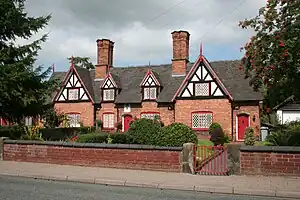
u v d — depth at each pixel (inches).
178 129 574.6
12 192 350.6
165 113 1263.5
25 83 806.5
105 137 740.7
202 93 1187.9
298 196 347.6
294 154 427.8
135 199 327.0
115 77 1402.6
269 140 856.3
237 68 1250.0
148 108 1288.1
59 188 381.1
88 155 534.9
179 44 1326.3
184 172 472.4
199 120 1183.6
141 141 622.2
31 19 841.5
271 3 581.6
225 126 1147.9
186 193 367.6
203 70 1190.9
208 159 475.8
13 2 807.7
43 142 570.9
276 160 436.5
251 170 447.8
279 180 414.6
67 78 1419.8
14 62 805.9
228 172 454.9
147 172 477.7
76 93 1402.6
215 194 366.3
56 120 1189.7
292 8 554.9
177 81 1306.6
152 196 344.8
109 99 1360.7
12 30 815.1
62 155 554.3
